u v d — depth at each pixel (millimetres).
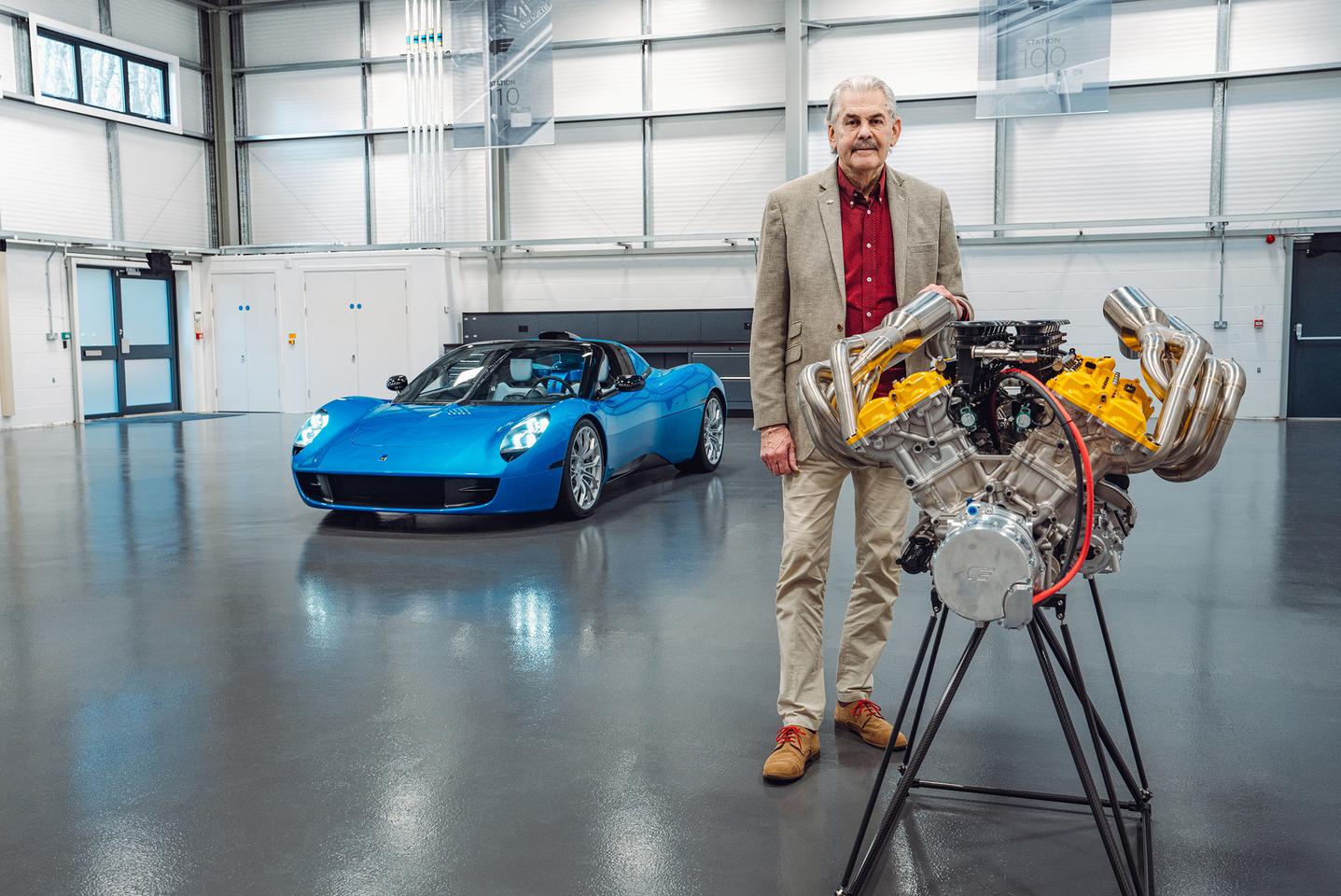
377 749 2012
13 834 1667
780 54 10961
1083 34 9359
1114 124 10117
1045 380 1523
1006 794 1749
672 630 2846
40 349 10477
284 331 12367
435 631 2865
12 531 4473
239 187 12703
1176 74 9898
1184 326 1484
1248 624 2805
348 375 12203
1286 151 9734
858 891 1447
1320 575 3375
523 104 10750
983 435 1544
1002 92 9602
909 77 10555
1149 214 10117
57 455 7605
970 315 1711
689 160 11328
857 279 1916
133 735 2104
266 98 12523
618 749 2000
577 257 11773
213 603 3203
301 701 2301
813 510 1932
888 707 2221
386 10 12008
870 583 2023
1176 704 2203
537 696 2314
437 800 1779
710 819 1701
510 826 1679
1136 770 1856
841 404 1468
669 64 11258
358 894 1469
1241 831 1633
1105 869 1524
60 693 2361
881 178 1927
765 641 2727
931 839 1629
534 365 5137
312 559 3852
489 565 3725
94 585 3447
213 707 2268
